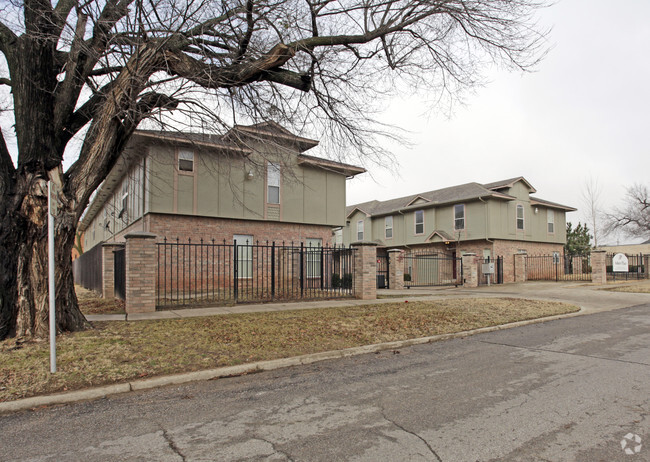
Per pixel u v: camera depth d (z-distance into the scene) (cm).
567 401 438
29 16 668
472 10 793
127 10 688
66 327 704
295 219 1875
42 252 653
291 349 661
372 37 826
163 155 1467
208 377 538
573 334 838
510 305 1194
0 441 354
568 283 2175
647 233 3566
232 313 945
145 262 962
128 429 376
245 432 366
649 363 598
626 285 1861
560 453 319
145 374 525
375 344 719
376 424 380
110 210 2291
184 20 680
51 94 684
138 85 690
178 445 341
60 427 382
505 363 610
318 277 1930
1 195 643
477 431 361
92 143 698
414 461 308
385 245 3219
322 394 472
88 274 1952
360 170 2030
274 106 888
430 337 787
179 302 1129
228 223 1708
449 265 2770
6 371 506
